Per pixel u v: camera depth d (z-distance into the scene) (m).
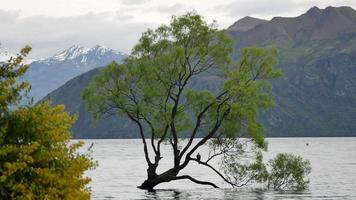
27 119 16.48
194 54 50.47
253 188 57.59
